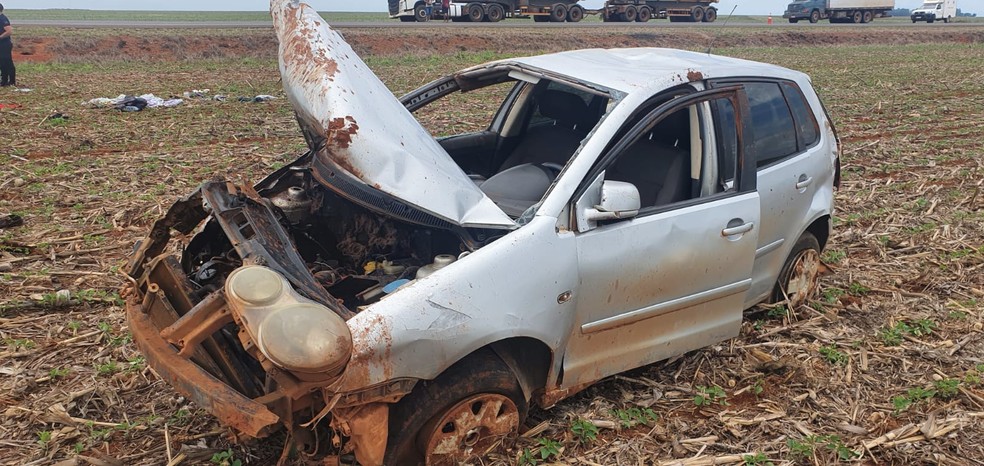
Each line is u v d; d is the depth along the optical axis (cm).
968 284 672
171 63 3014
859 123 1577
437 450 376
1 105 1652
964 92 2134
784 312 589
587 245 404
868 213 889
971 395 483
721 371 516
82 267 677
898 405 473
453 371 372
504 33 4062
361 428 342
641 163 486
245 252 352
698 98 460
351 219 463
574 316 409
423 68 2795
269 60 3186
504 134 590
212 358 368
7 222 784
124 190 939
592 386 486
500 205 450
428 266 387
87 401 462
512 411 399
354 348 329
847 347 553
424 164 394
